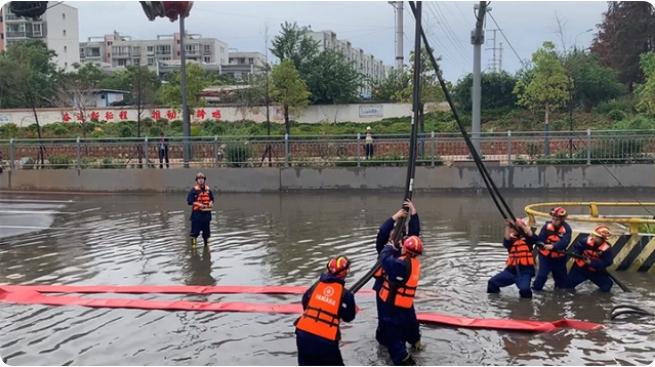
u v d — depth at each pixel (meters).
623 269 10.07
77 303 8.57
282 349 6.74
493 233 13.55
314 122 39.81
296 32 42.47
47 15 85.25
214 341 7.04
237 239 13.27
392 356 6.22
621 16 43.91
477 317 7.69
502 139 21.67
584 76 37.94
